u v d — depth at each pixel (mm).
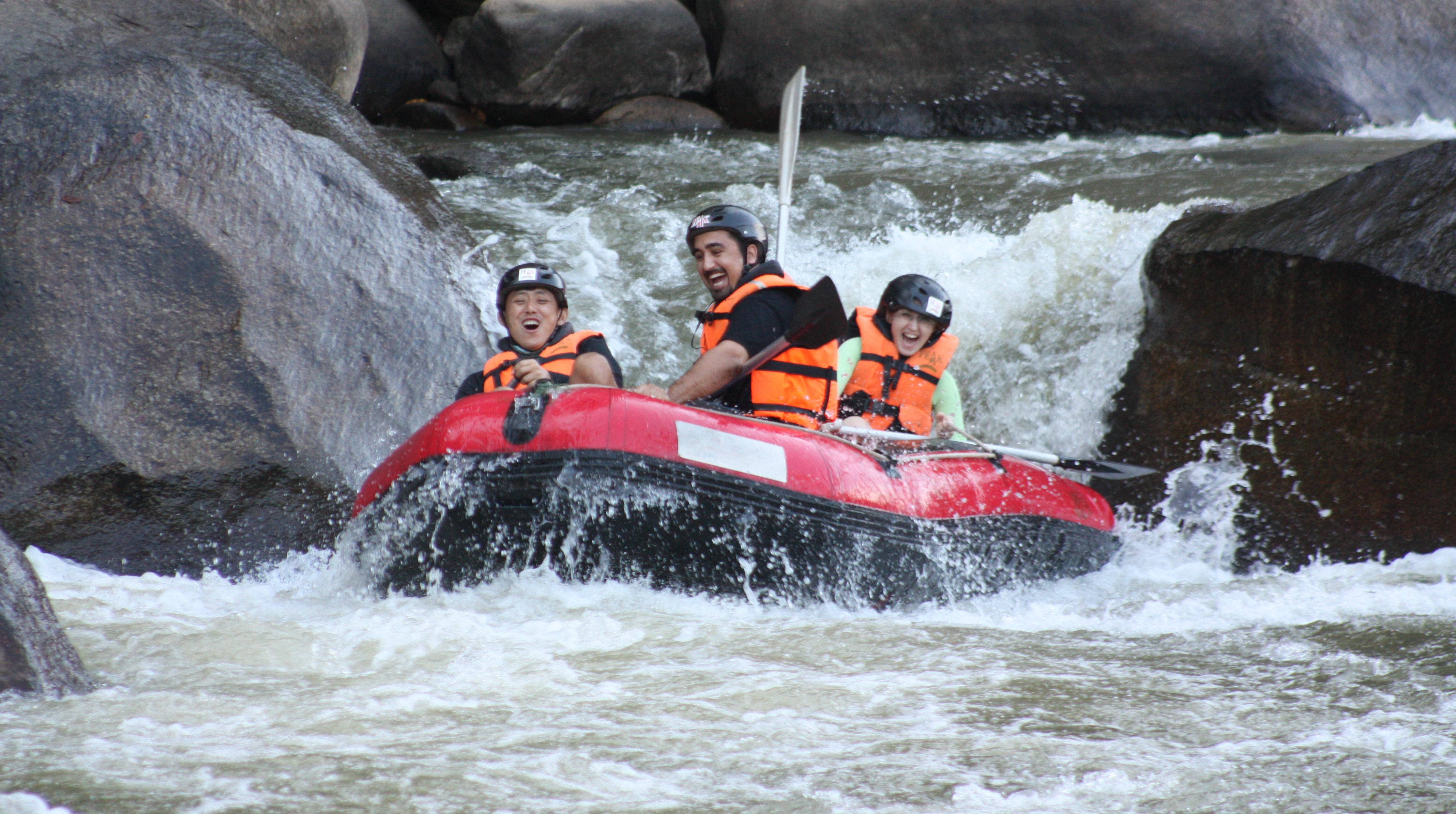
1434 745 8680
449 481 14469
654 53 57312
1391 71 48281
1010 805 7426
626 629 12641
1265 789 7730
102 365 19016
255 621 13008
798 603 15281
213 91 23375
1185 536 20797
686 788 7641
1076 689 10336
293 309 20859
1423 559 17594
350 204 22859
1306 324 19594
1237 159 40375
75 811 6867
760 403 17391
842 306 16984
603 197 37625
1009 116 52031
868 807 7355
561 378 17625
